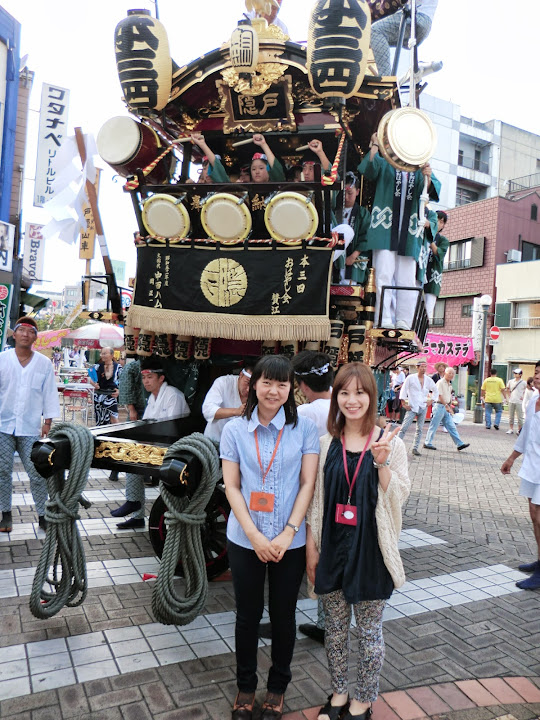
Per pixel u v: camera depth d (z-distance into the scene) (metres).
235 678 2.82
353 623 3.54
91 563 4.25
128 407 6.06
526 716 2.66
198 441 2.96
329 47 3.88
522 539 5.51
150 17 4.41
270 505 2.47
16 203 13.07
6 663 2.85
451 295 27.78
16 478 6.66
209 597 3.80
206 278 4.17
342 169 4.44
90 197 5.07
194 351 4.48
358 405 2.47
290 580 2.51
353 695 2.70
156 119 4.84
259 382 2.50
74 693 2.63
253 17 4.96
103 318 5.11
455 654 3.21
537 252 27.47
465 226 27.50
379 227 5.02
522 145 37.34
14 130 12.06
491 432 15.80
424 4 6.25
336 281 4.71
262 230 4.80
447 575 4.43
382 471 2.38
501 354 25.23
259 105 4.79
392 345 5.96
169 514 2.90
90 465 3.20
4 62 11.70
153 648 3.07
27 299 13.45
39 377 4.92
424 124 4.30
